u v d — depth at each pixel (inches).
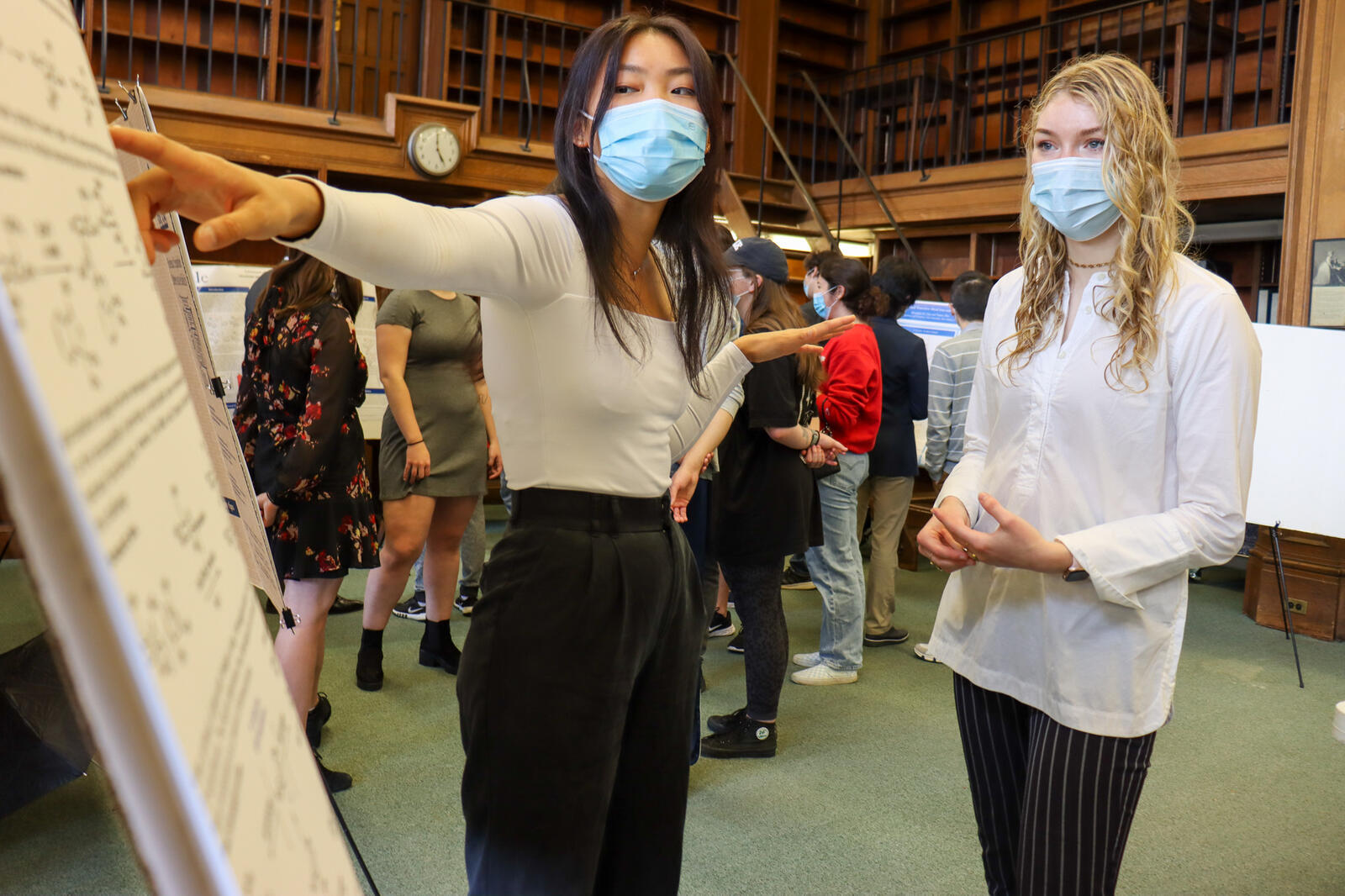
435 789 91.7
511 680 41.6
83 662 5.2
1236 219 264.4
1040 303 51.7
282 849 8.1
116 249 8.5
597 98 41.6
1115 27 328.5
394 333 108.6
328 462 84.0
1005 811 54.7
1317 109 182.1
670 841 48.1
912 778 101.0
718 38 379.2
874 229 324.8
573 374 41.2
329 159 243.3
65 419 5.5
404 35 316.8
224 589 8.9
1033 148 51.3
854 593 129.9
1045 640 49.4
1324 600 165.5
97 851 72.1
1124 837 49.1
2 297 5.0
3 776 58.9
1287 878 83.1
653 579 43.9
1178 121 255.3
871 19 408.8
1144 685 47.6
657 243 47.5
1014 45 367.9
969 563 52.3
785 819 91.2
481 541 152.9
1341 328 179.5
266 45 301.4
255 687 9.1
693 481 87.3
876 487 148.6
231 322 179.6
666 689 47.2
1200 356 46.6
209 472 9.9
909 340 150.2
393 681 120.7
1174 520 46.5
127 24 286.7
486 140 265.1
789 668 137.4
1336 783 103.7
